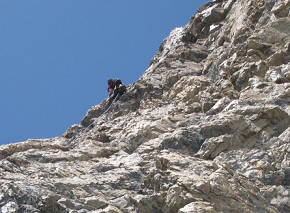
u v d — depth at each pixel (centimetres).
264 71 1778
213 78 2038
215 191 1189
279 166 1325
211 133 1508
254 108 1519
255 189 1248
